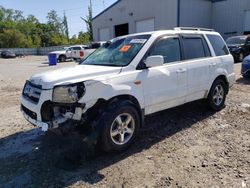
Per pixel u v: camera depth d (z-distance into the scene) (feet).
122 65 14.94
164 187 11.22
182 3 83.92
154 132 16.96
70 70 14.88
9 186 11.66
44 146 15.39
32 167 13.15
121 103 13.88
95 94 13.06
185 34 18.13
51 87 13.12
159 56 14.66
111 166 12.98
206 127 17.63
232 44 59.62
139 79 14.75
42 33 319.88
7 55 157.99
